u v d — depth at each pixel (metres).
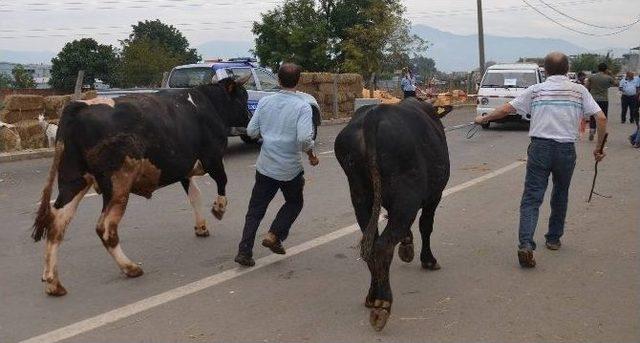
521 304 5.48
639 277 6.11
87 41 51.16
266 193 6.52
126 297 5.77
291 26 41.56
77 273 6.44
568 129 6.42
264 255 7.00
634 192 10.02
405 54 40.56
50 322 5.21
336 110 24.31
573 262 6.60
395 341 4.79
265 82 16.19
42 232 5.75
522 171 12.31
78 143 5.79
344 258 6.88
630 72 21.80
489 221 8.37
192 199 7.73
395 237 4.88
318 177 11.91
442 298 5.66
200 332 4.99
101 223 6.18
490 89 20.78
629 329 4.93
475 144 16.62
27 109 16.97
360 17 40.66
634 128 20.45
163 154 6.32
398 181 4.91
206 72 15.23
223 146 7.32
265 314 5.35
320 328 5.05
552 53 6.53
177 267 6.62
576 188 10.42
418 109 5.55
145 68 46.09
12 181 12.06
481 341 4.76
